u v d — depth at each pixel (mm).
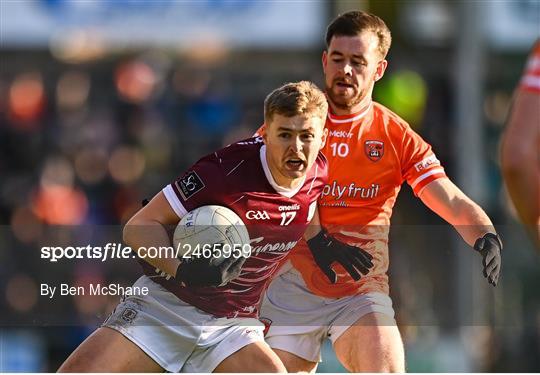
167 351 17219
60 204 35156
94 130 37062
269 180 17047
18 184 35906
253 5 36156
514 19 35781
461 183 32562
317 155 17422
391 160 18641
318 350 19266
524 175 13016
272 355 17234
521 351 24281
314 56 35906
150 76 36906
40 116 37062
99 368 16797
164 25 36531
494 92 35688
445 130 34500
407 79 34312
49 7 36375
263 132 17375
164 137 36969
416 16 34688
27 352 25547
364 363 18156
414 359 21906
